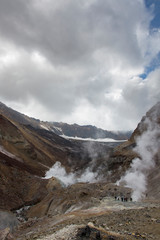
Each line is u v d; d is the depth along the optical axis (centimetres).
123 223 1494
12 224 3278
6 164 6469
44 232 1836
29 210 4516
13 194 5269
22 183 6109
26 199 5419
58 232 1445
